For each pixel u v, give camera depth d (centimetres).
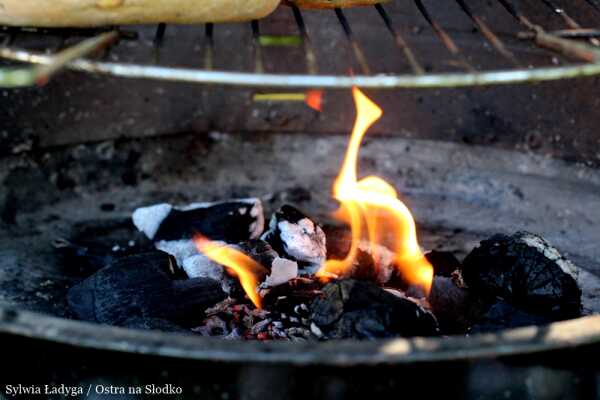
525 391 104
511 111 193
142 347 97
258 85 95
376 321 115
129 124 198
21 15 115
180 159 202
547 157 193
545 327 102
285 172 203
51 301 148
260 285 143
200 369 101
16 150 186
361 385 101
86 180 193
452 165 200
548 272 132
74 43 151
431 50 195
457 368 101
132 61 192
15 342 107
